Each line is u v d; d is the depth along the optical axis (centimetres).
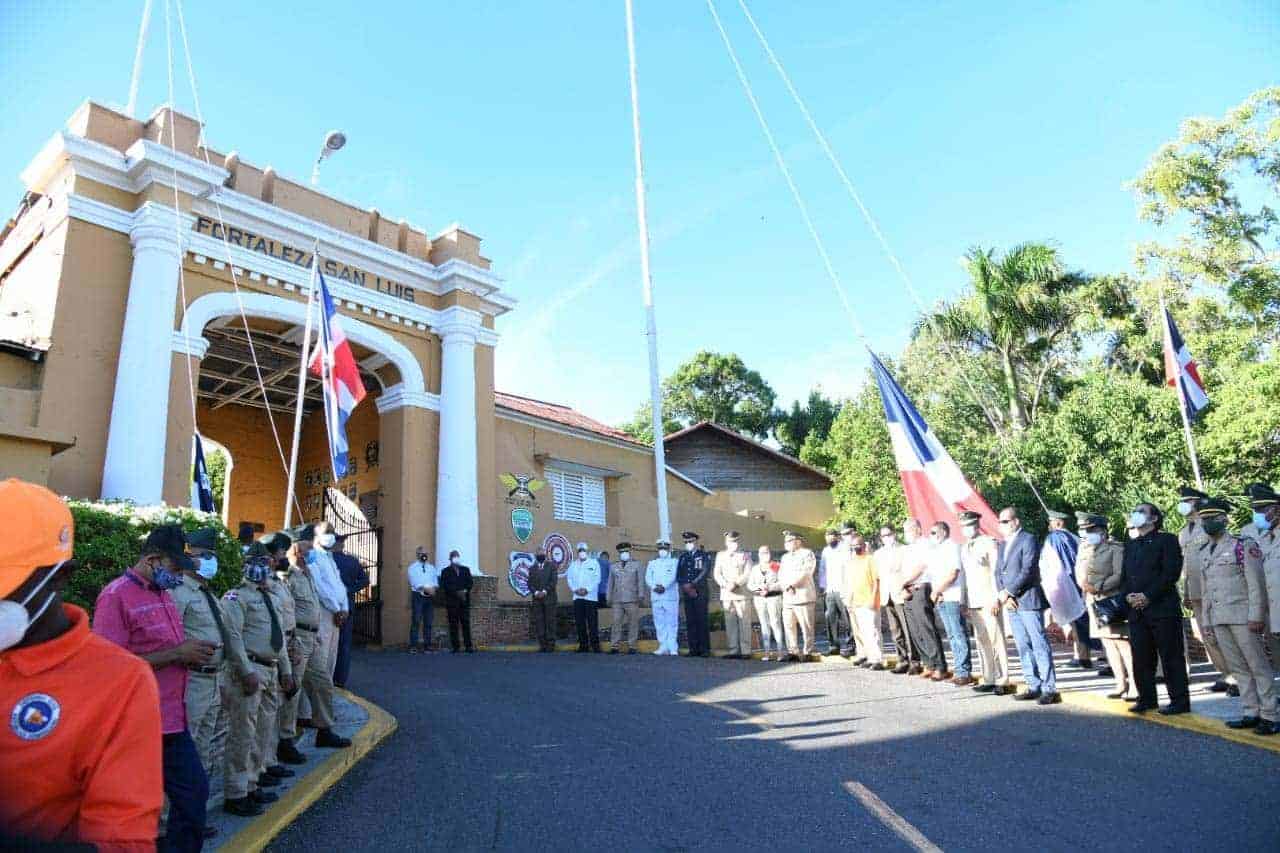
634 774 655
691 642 1468
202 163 1415
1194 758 657
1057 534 1038
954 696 960
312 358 1085
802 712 880
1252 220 2431
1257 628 714
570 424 2214
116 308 1342
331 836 540
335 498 2075
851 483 2634
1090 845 475
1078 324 2734
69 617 225
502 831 536
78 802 213
